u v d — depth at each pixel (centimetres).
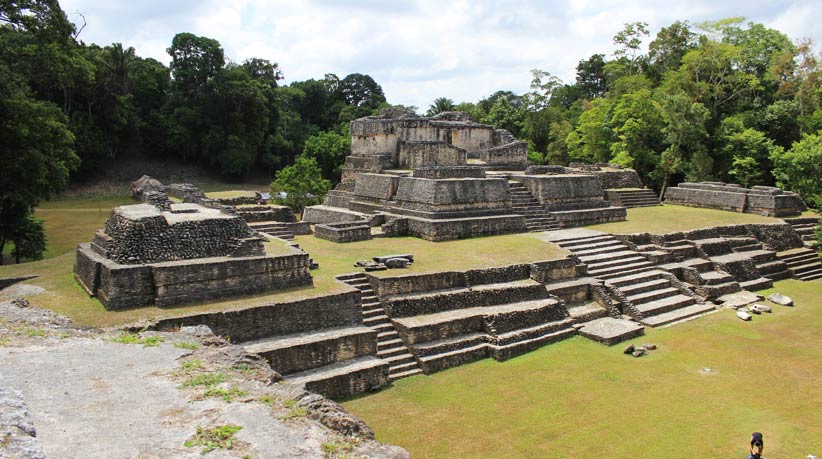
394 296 1816
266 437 790
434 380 1570
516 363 1698
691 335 1980
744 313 2188
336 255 2206
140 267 1480
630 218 3344
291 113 7794
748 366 1695
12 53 2916
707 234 2942
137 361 1033
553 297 2055
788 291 2627
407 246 2419
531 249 2394
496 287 1972
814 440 1266
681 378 1603
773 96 4997
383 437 1249
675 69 5588
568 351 1802
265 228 2562
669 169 4469
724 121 4578
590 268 2397
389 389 1508
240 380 988
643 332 1992
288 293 1627
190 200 2959
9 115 2531
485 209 2792
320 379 1404
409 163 3491
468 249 2373
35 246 2992
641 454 1198
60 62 3036
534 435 1270
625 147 4781
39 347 1086
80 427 784
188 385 938
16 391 797
